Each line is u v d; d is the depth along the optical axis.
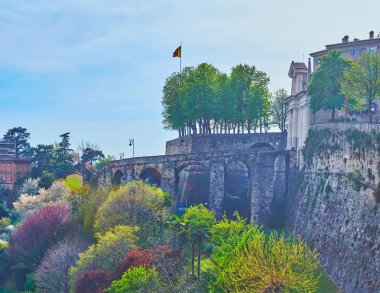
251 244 67.06
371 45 120.56
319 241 82.88
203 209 96.56
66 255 88.75
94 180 136.75
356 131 76.88
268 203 111.94
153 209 95.38
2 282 107.12
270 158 113.31
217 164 118.56
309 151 100.56
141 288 63.09
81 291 72.31
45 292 87.81
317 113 112.12
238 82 145.75
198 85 145.38
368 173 70.25
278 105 166.50
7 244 119.12
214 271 68.25
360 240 68.19
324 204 85.88
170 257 72.00
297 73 124.56
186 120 151.75
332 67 104.44
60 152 191.88
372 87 94.31
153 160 124.38
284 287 58.53
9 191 185.62
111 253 80.25
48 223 109.94
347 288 67.31
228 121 148.75
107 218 94.56
